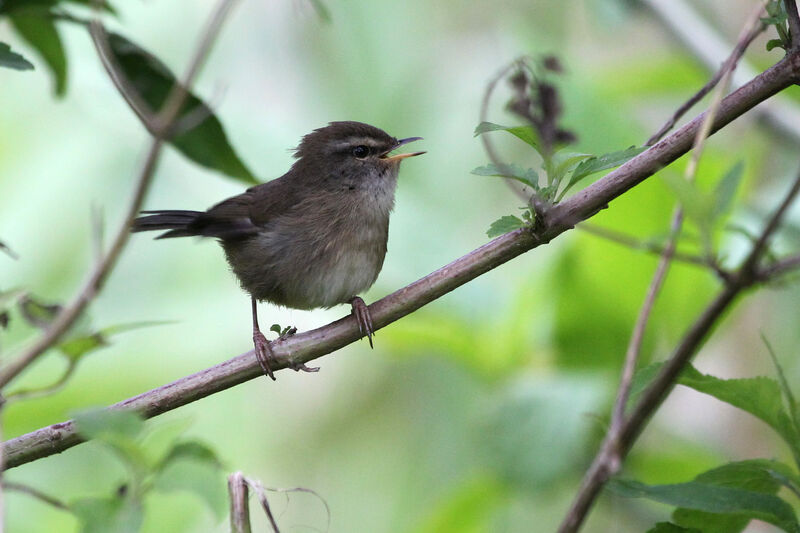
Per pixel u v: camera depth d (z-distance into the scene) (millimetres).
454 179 14586
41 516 11391
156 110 8070
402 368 14438
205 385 7363
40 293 13688
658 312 10203
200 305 13570
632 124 10734
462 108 14922
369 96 14922
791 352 11930
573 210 6465
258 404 14289
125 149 14203
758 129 12281
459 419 13719
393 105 14938
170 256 13891
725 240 9867
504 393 10492
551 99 6234
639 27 15414
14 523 11266
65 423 6664
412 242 11906
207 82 14516
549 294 10453
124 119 13578
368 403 14406
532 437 9711
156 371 12852
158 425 5504
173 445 5188
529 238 6824
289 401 14547
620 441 5762
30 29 8227
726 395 6121
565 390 9883
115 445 4891
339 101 14938
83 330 5777
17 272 13766
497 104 14820
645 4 12711
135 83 8039
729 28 14430
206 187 14211
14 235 13875
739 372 12203
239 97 14742
